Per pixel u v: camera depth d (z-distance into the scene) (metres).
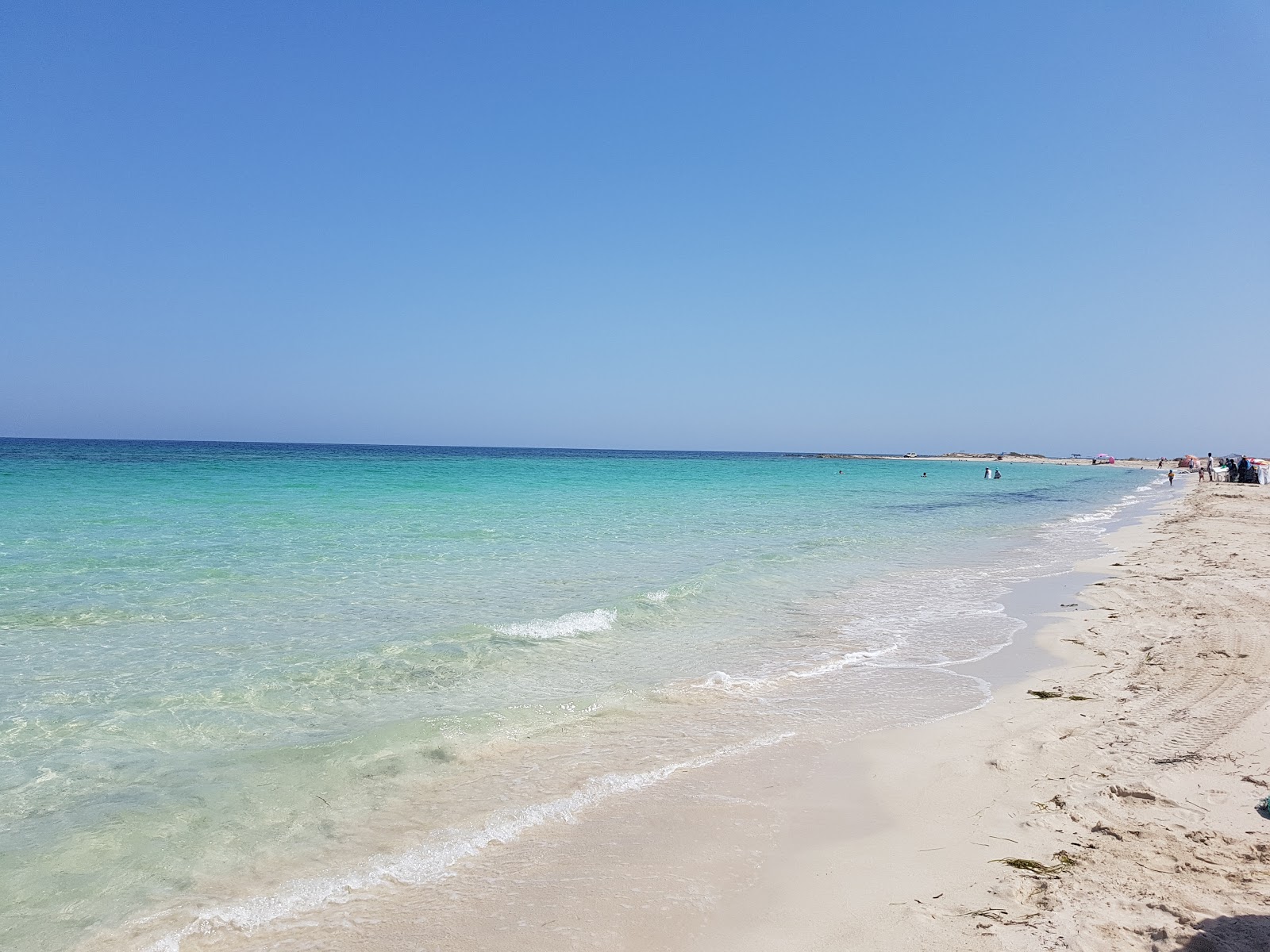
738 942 3.95
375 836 5.19
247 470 53.56
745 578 15.76
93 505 25.55
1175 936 3.75
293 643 9.94
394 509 27.94
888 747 6.84
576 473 68.88
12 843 4.95
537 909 4.30
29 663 8.69
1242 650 9.48
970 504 41.66
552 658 9.77
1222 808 5.26
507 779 6.15
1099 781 5.82
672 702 8.16
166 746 6.61
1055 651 10.26
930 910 4.18
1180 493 51.69
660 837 5.18
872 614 12.72
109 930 4.10
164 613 11.14
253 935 4.07
